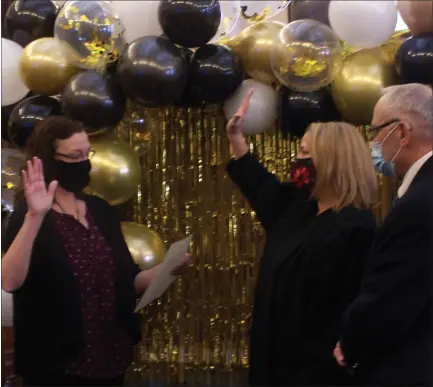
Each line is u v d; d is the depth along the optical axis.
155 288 1.95
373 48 2.29
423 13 2.17
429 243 1.43
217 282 2.59
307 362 1.73
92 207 1.93
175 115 2.59
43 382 1.81
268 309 1.78
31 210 1.68
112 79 2.21
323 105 2.27
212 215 2.59
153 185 2.61
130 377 2.56
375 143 1.66
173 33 2.17
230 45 2.33
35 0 2.40
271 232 1.92
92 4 2.19
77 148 1.88
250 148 2.53
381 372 1.49
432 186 1.46
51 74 2.25
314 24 2.20
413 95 1.61
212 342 2.58
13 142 2.34
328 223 1.76
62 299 1.77
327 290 1.72
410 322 1.43
